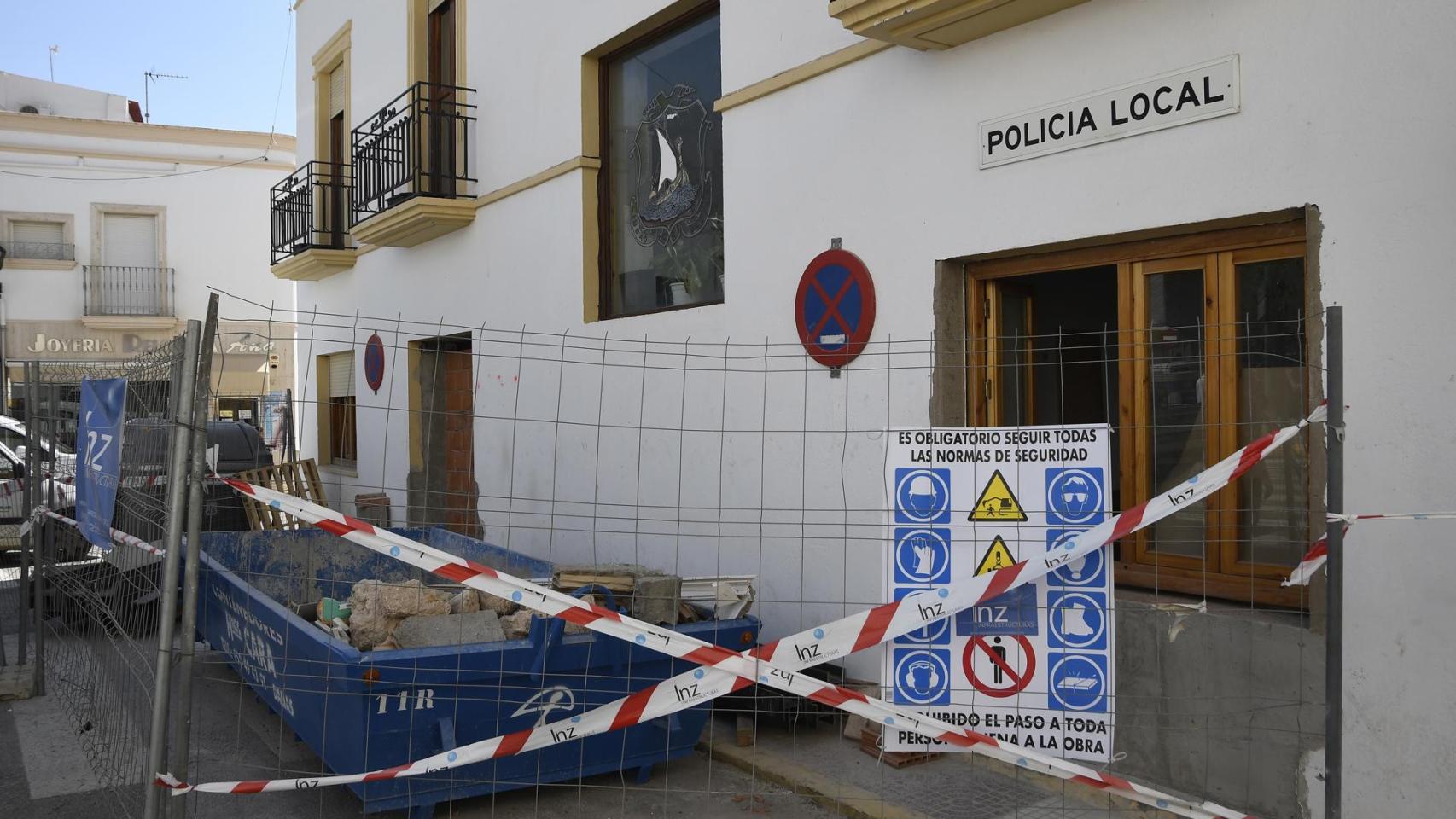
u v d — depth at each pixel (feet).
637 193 25.98
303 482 33.94
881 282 18.29
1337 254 12.48
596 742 15.25
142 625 13.34
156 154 79.56
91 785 16.61
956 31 16.15
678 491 22.74
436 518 34.60
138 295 79.46
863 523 18.33
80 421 18.28
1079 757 10.75
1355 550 12.37
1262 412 14.15
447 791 14.21
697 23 23.76
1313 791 12.84
